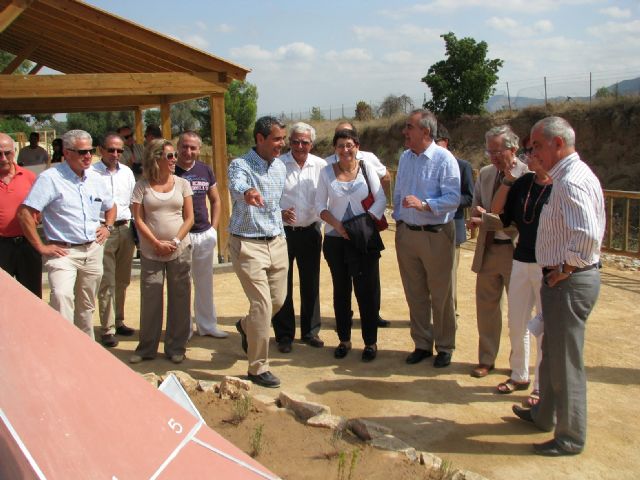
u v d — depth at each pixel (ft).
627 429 13.12
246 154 15.74
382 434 12.44
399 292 25.11
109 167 19.34
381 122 116.98
